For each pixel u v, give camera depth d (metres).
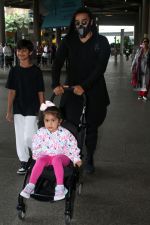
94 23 4.77
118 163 5.71
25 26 53.41
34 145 3.95
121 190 4.71
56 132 3.91
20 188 4.74
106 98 5.10
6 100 11.61
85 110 4.72
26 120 5.00
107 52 4.68
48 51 30.20
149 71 12.00
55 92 4.43
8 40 39.06
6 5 39.69
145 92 12.05
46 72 23.81
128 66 31.61
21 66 4.95
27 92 4.95
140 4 40.12
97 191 4.67
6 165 5.60
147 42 12.09
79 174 4.08
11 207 4.21
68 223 3.70
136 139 7.09
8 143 6.75
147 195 4.56
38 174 3.70
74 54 4.86
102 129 7.88
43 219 3.96
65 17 25.67
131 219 3.96
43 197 3.64
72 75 4.95
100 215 4.05
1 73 22.38
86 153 5.18
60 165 3.72
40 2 30.03
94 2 39.81
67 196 3.64
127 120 8.83
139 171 5.39
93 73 4.61
